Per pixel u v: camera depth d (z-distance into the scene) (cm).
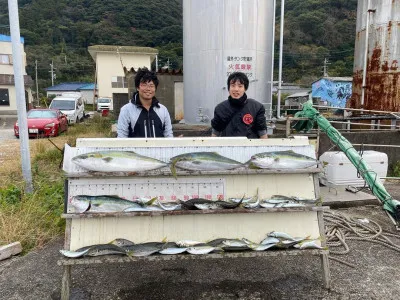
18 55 469
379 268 306
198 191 263
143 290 273
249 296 264
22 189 492
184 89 812
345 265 310
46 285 281
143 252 241
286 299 260
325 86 2917
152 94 331
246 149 269
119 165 250
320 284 280
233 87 336
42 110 1345
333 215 411
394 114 500
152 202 249
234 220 264
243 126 342
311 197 269
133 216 250
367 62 794
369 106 794
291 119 414
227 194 265
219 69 712
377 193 335
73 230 250
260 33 716
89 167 247
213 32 707
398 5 722
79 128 1348
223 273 298
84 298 261
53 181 564
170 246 245
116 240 246
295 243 254
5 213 391
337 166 464
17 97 475
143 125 335
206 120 739
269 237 257
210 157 258
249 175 269
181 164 254
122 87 3130
